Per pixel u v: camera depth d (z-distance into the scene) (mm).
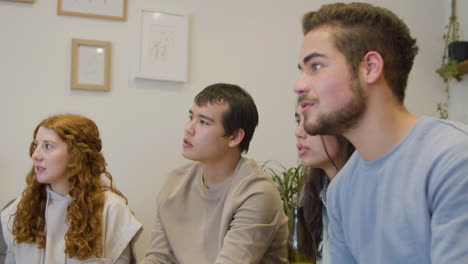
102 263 1024
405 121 728
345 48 703
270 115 2262
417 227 659
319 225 1126
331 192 915
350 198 845
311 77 725
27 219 1421
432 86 2467
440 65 2480
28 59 1984
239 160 1394
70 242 1364
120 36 2092
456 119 2414
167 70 2125
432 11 2490
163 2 2158
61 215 1439
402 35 735
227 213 1239
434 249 601
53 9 2021
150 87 2113
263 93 2266
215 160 1337
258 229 1195
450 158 622
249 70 2256
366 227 789
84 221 1402
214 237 1290
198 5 2211
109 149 2041
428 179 649
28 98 1972
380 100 709
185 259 1282
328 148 1052
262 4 2303
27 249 1424
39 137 1439
